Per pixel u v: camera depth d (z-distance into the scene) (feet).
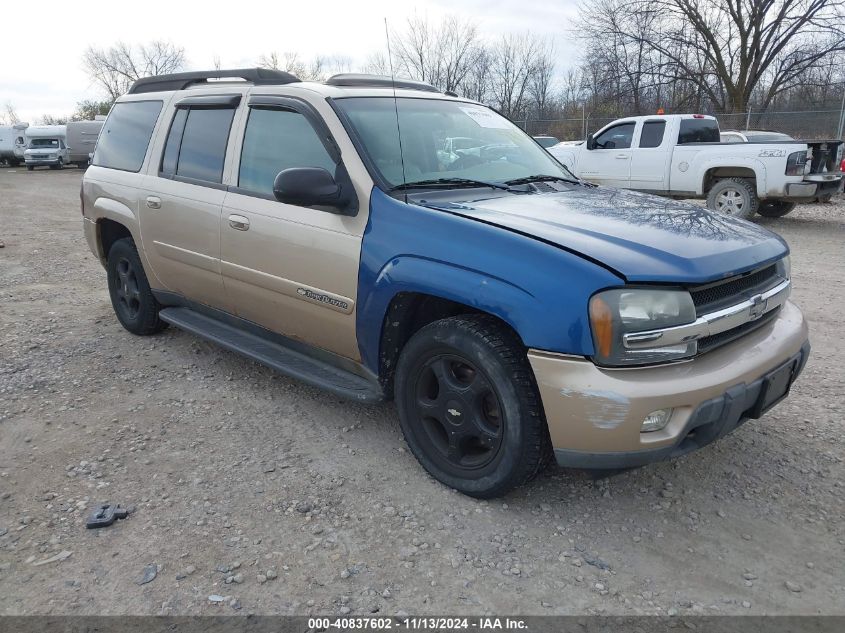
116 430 12.18
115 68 179.63
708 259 8.78
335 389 11.21
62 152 104.22
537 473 9.38
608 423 8.20
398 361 10.47
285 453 11.37
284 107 12.33
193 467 10.90
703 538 9.14
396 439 11.88
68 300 21.36
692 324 8.43
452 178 11.52
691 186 38.22
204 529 9.25
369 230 10.41
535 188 11.85
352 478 10.57
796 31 97.55
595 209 10.52
